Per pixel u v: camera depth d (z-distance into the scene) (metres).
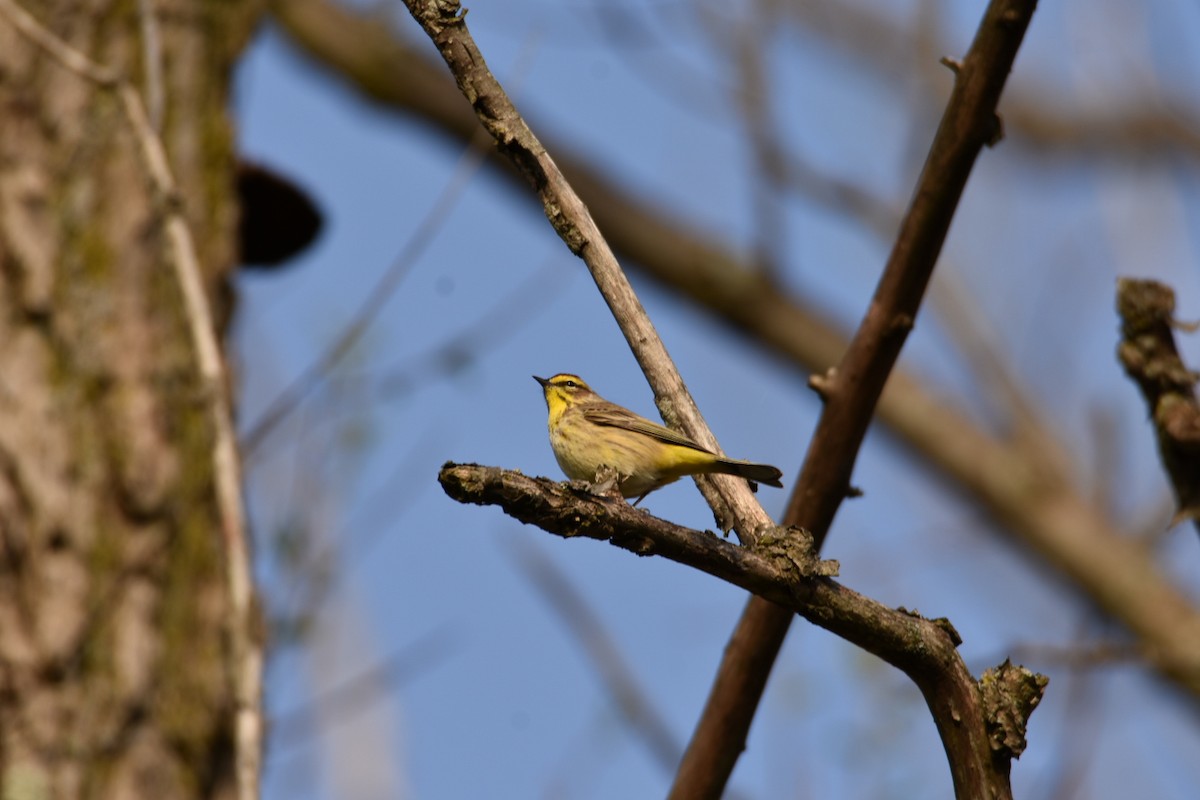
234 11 14.39
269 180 16.47
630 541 6.19
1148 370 8.64
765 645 8.73
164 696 11.75
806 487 8.79
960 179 8.06
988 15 7.76
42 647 11.45
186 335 12.83
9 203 12.57
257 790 7.11
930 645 6.29
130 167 13.02
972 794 6.21
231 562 8.17
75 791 11.19
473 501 6.03
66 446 12.06
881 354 8.46
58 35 13.21
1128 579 20.89
